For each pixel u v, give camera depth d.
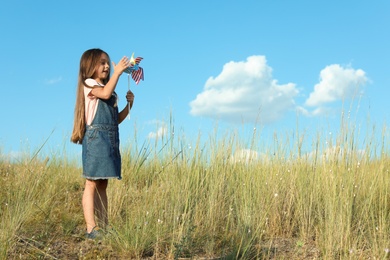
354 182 5.19
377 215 5.02
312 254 4.24
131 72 4.70
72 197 5.89
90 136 4.52
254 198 5.15
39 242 4.28
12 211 4.80
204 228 4.73
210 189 5.35
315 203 5.15
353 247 4.10
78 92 4.65
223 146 5.98
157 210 4.80
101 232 4.46
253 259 4.12
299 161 5.79
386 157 5.85
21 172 6.26
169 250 4.26
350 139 5.45
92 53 4.71
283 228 5.01
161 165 6.46
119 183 6.11
